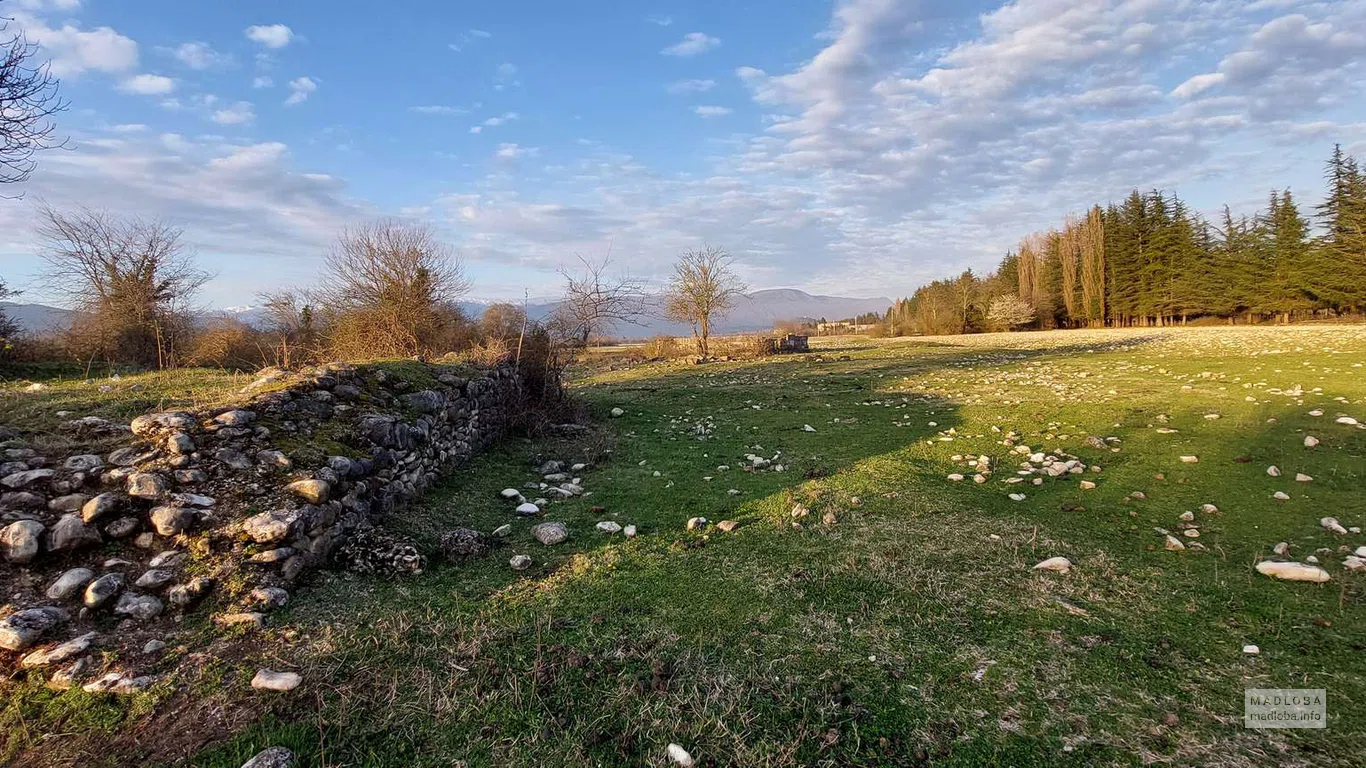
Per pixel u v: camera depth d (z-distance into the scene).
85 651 3.58
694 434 11.75
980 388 16.09
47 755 2.95
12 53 7.69
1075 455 8.58
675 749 2.97
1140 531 5.70
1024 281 70.50
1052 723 3.13
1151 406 11.55
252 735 3.08
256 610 4.14
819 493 7.29
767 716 3.25
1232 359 18.36
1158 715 3.15
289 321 20.50
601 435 11.56
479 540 5.66
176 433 5.36
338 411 6.84
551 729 3.17
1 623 3.59
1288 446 8.02
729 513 6.76
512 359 12.42
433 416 7.94
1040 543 5.50
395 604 4.50
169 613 4.01
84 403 6.54
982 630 4.07
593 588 4.85
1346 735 2.93
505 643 4.00
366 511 5.83
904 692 3.44
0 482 4.55
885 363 25.56
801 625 4.20
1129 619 4.12
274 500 4.96
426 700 3.38
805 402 15.38
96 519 4.38
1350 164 45.84
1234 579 4.61
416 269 18.12
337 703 3.34
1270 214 52.53
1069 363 21.42
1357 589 4.29
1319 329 29.64
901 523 6.18
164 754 2.96
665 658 3.82
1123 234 62.38
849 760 2.91
